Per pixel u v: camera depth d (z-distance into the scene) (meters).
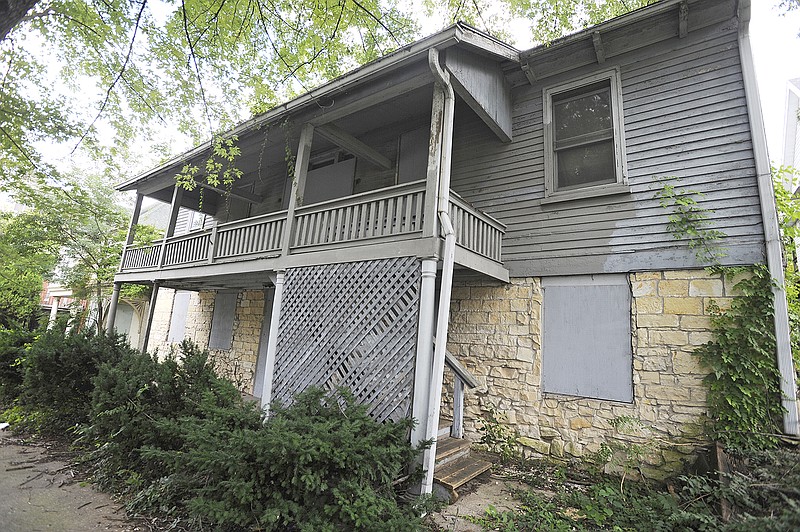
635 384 4.50
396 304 4.17
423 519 3.34
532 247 5.46
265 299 8.62
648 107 4.93
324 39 5.29
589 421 4.71
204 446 3.09
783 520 2.25
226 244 6.66
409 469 3.58
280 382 4.96
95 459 4.36
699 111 4.60
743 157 4.26
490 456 5.17
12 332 7.33
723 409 3.95
